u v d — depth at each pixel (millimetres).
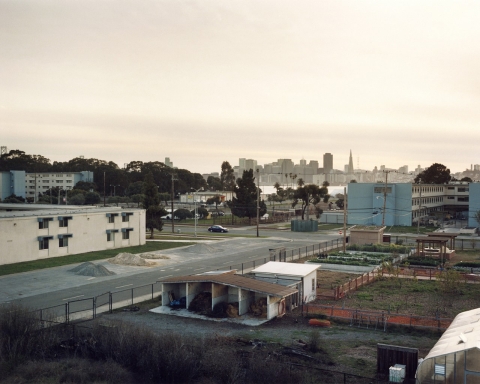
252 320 30750
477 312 24125
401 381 20500
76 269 46281
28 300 35094
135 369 22891
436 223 105125
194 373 21719
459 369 17938
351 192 107312
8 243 49750
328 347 25562
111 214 62906
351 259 53781
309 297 36438
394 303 35219
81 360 23625
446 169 169125
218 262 53688
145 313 32250
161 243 70375
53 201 140875
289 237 81375
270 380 20391
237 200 110250
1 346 23531
